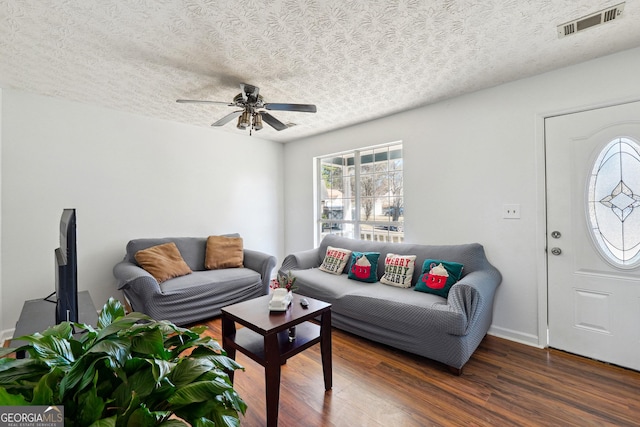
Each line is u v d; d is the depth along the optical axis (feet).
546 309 7.75
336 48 6.43
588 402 5.57
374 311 7.72
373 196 12.22
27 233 8.73
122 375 2.40
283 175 15.53
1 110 8.31
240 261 11.71
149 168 11.03
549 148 7.66
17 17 5.25
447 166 9.50
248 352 5.70
